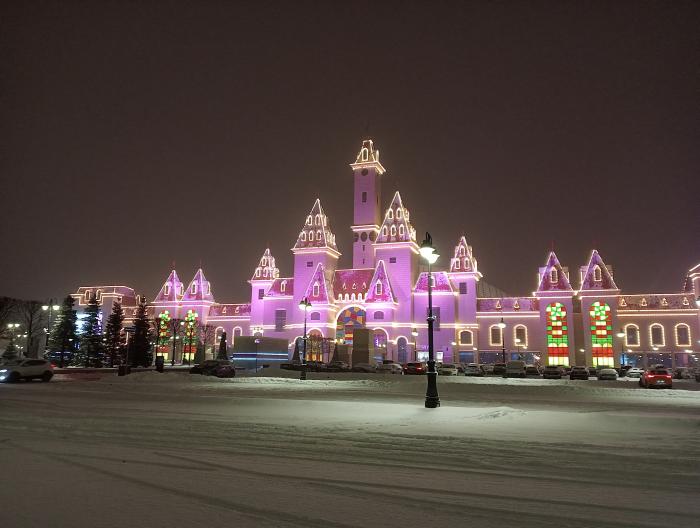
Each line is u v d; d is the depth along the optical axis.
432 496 8.78
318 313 101.50
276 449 12.91
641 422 18.05
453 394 33.19
